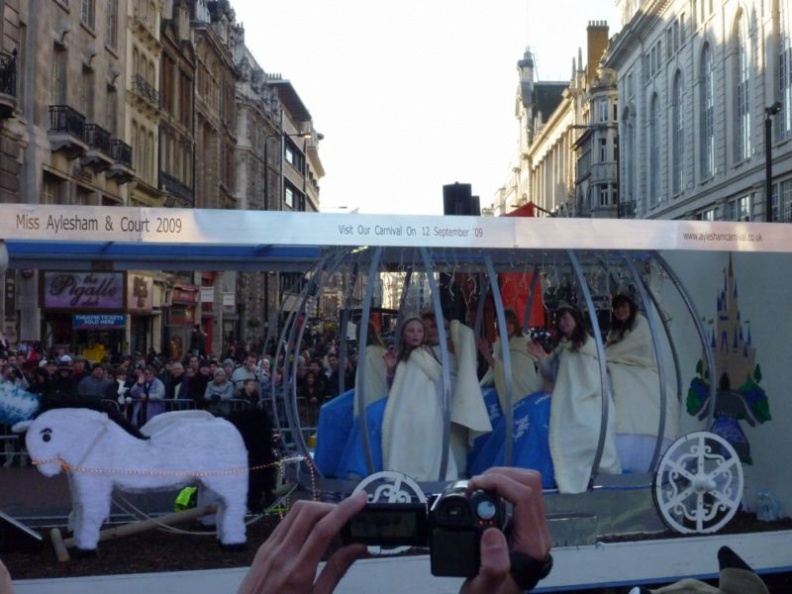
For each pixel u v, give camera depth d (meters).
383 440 6.55
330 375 13.78
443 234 5.93
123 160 31.06
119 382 14.63
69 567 5.94
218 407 12.17
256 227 5.59
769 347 7.36
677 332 8.66
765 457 7.46
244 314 51.19
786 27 38.47
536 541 1.65
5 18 22.67
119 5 31.89
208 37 47.09
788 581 6.98
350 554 1.64
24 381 13.70
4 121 22.30
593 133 74.88
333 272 6.93
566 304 8.30
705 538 6.48
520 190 133.25
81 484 6.16
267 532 7.12
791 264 7.05
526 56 132.38
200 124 47.50
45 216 5.34
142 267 8.24
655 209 58.28
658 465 6.61
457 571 1.64
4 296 22.33
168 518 6.70
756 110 41.03
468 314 9.34
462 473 6.95
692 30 50.69
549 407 6.92
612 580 6.23
